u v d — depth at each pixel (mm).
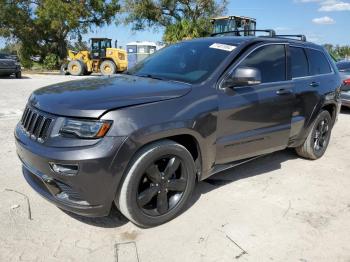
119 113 2961
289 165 5219
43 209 3604
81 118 2924
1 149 5316
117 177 2971
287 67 4633
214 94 3631
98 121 2906
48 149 2938
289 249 3145
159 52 4797
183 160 3418
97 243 3119
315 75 5180
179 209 3537
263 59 4289
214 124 3607
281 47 4613
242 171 4887
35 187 3320
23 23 35250
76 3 35250
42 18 34594
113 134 2906
